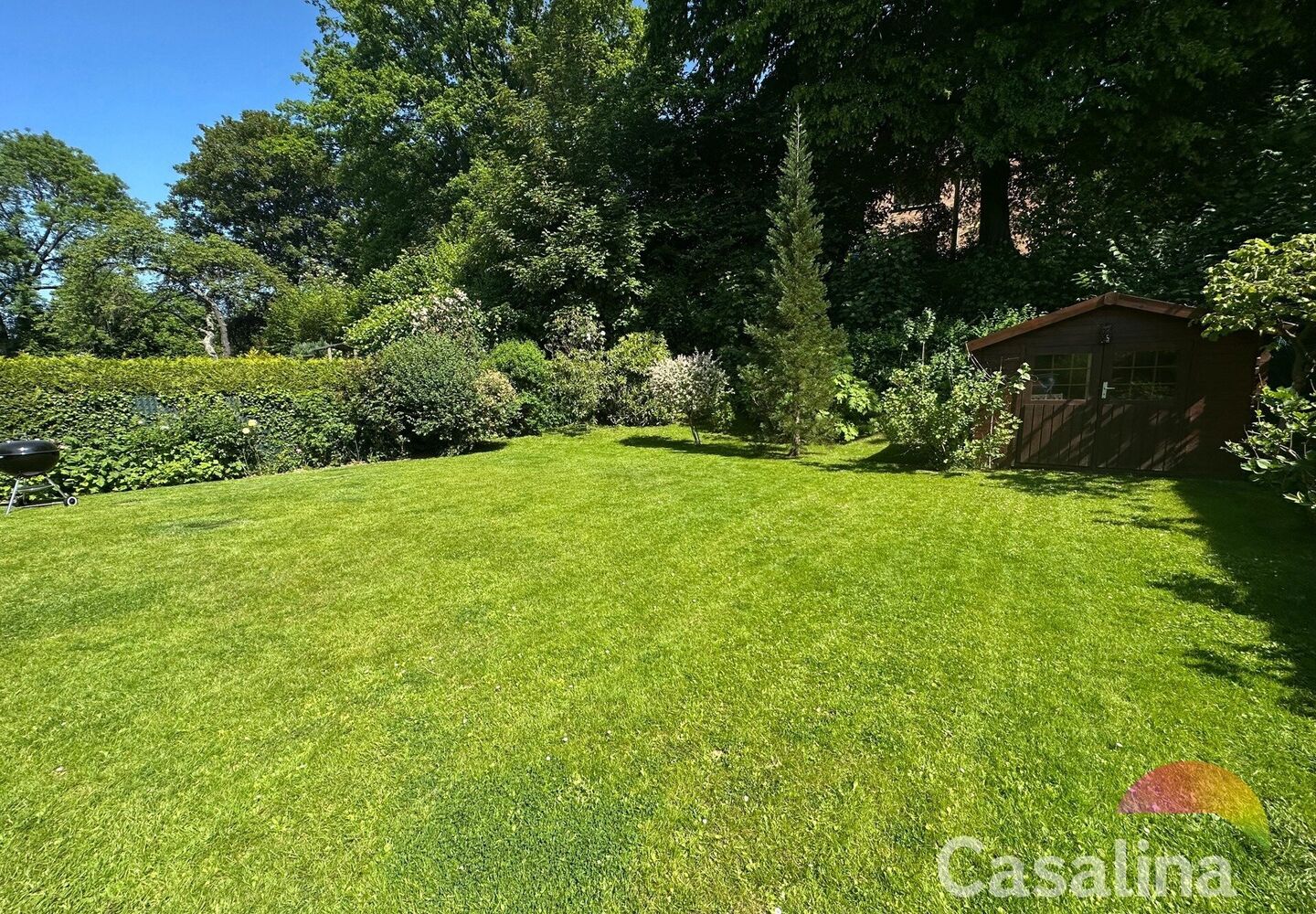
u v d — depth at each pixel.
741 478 7.26
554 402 12.59
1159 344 6.63
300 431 9.18
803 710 2.42
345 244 30.06
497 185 14.33
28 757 2.26
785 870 1.69
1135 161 10.46
